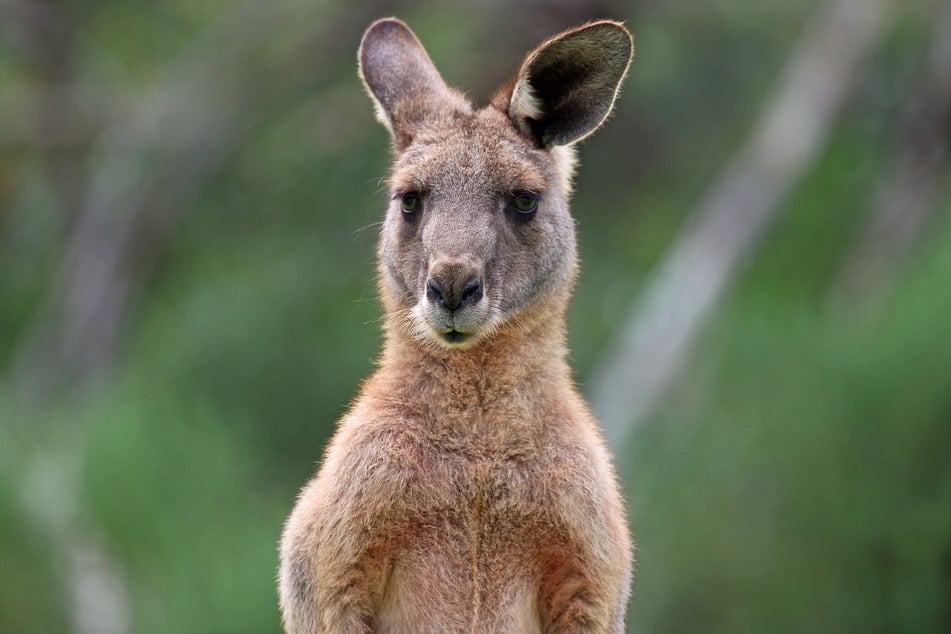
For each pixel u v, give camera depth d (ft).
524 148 37.32
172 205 120.47
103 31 128.98
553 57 37.19
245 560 82.48
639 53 113.70
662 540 81.10
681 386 93.20
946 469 77.87
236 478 90.17
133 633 79.77
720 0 113.60
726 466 81.97
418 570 34.01
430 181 36.40
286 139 120.98
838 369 80.74
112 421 88.17
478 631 33.96
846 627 77.97
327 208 119.65
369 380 36.83
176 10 129.39
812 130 99.91
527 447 34.19
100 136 122.72
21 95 122.11
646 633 79.51
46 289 128.67
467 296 34.32
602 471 34.86
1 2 123.95
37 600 77.10
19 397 111.14
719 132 116.26
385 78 39.63
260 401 110.42
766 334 85.40
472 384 34.47
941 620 76.33
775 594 79.10
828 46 101.60
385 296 37.45
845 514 78.59
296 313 113.70
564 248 37.09
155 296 124.88
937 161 104.01
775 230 108.88
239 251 123.34
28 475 80.79
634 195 118.11
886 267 100.89
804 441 80.28
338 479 34.01
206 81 119.65
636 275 112.78
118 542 83.10
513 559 34.12
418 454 34.12
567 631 34.40
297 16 119.85
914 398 78.54
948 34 103.91
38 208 128.47
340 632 33.94
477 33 116.57
